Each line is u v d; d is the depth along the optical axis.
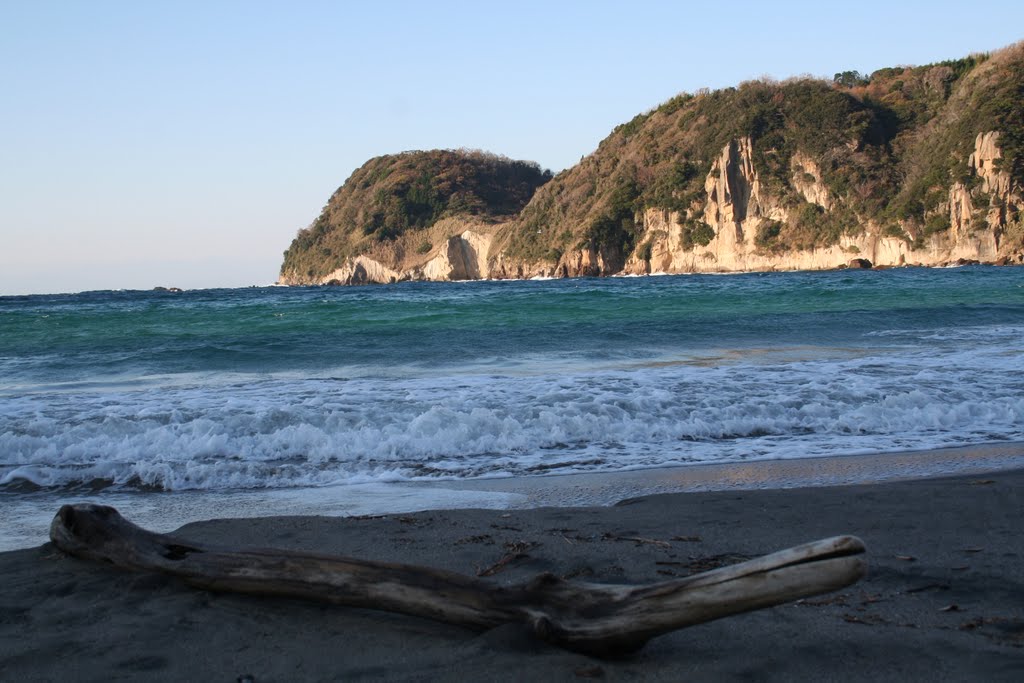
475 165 193.38
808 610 2.98
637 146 145.88
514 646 2.58
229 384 9.79
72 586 3.27
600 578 3.40
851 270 104.31
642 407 7.87
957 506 4.52
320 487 5.73
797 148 125.19
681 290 37.44
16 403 8.27
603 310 22.20
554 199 151.00
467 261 161.00
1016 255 101.06
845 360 10.98
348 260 174.62
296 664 2.55
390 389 8.88
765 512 4.52
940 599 3.07
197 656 2.62
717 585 2.37
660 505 4.78
